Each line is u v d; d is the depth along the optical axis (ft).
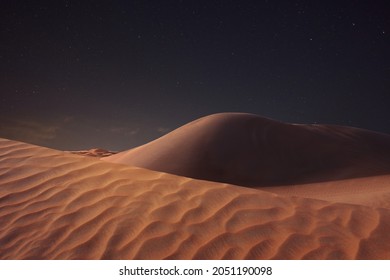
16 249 10.14
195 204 11.74
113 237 10.38
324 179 41.27
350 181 38.75
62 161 14.69
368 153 51.06
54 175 13.58
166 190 12.57
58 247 10.14
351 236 10.34
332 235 10.37
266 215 11.22
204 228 10.65
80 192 12.51
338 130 57.06
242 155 44.91
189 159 43.68
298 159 46.34
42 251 10.00
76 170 13.96
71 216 11.34
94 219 11.15
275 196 12.33
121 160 48.26
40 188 12.82
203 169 42.73
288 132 51.37
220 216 11.16
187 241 10.16
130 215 11.23
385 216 11.30
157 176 13.61
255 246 9.97
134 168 14.30
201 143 45.62
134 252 9.84
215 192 12.43
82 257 9.73
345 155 48.91
